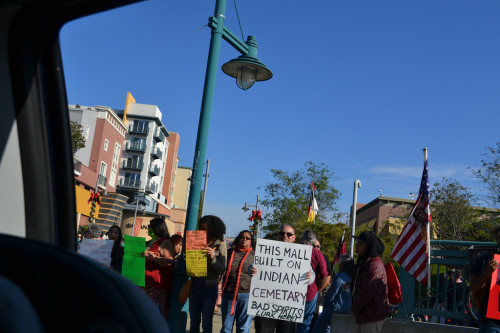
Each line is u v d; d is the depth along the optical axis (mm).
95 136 68000
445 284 7445
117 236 8742
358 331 5910
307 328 7457
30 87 1782
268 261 7078
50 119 1871
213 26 8164
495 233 5398
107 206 28391
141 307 991
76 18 1714
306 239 7852
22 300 966
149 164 102938
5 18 1692
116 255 8672
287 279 7035
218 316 13055
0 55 1749
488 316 5090
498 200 37312
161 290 7668
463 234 39938
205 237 7180
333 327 8516
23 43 1743
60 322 1064
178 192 138125
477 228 39969
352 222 20047
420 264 7750
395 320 7012
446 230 40562
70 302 1057
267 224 38469
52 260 1102
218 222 7469
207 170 43406
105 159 70438
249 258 7285
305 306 7426
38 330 953
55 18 1699
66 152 1912
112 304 1006
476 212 40125
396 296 5961
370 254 5969
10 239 1162
